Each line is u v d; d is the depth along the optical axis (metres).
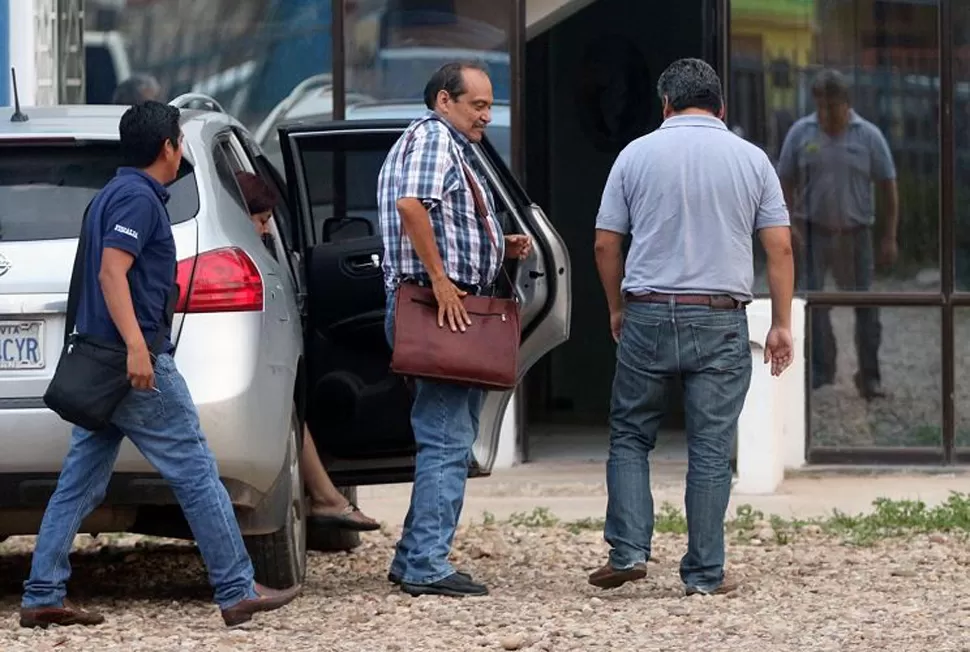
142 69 25.38
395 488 23.92
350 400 16.72
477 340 14.88
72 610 13.98
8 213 14.09
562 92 29.92
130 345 12.98
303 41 25.22
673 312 15.09
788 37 24.75
